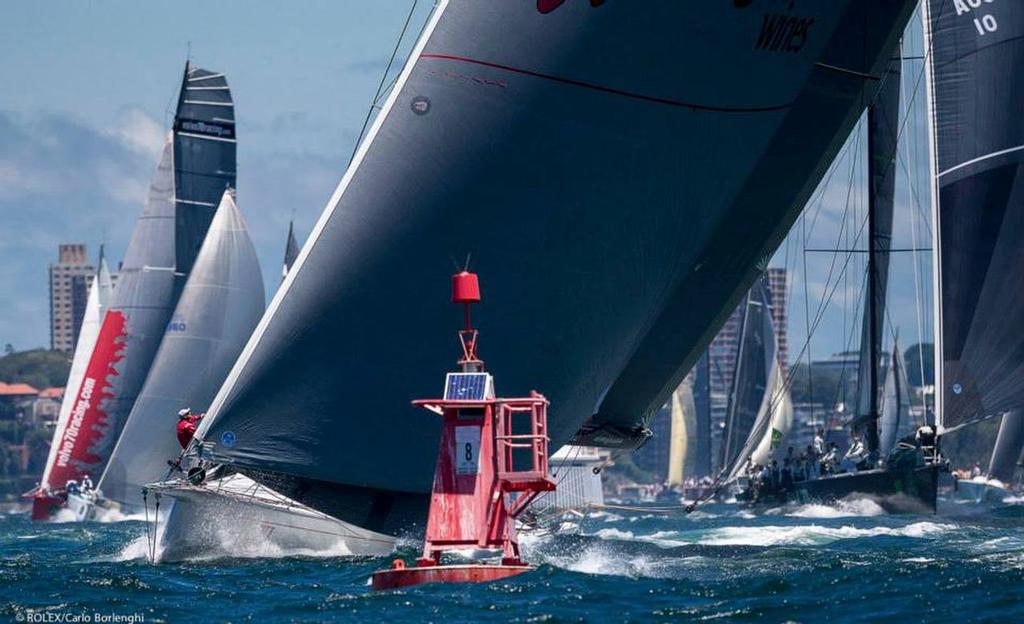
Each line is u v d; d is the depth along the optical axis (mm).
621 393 69875
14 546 89500
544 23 59594
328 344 59750
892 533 78500
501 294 60312
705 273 69625
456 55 59656
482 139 59719
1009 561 51875
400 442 60062
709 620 39781
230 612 42500
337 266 59469
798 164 69125
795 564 53781
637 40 60250
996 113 107438
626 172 61125
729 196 63781
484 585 46000
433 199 59562
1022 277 106625
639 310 63062
